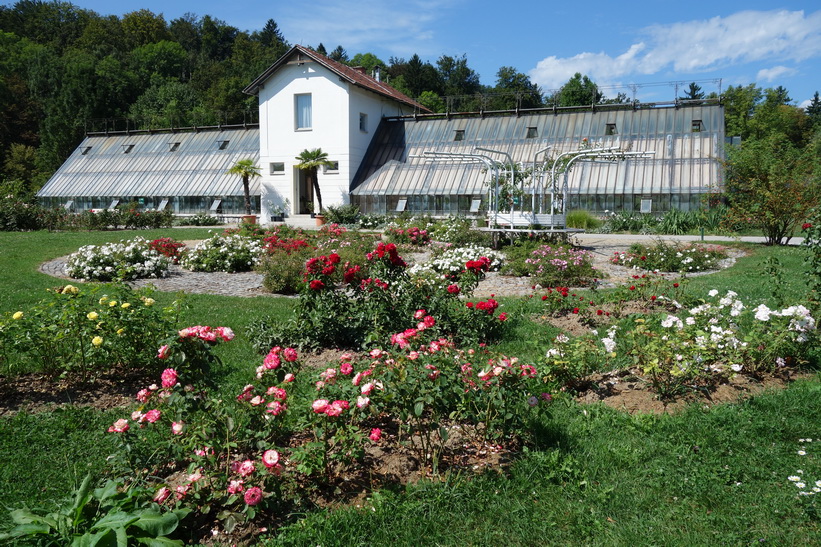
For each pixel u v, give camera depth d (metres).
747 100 70.12
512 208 21.84
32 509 3.67
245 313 10.13
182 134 47.56
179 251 18.55
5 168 61.41
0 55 77.50
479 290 12.98
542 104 74.06
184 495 3.84
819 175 22.08
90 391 6.26
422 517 3.90
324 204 39.16
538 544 3.70
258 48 94.06
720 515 3.94
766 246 20.53
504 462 4.66
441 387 4.45
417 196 36.75
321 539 3.64
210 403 4.18
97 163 47.28
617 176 33.84
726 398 5.82
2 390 6.19
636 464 4.64
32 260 17.22
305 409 4.75
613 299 9.61
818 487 4.17
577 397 6.05
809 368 6.52
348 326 7.95
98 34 92.25
